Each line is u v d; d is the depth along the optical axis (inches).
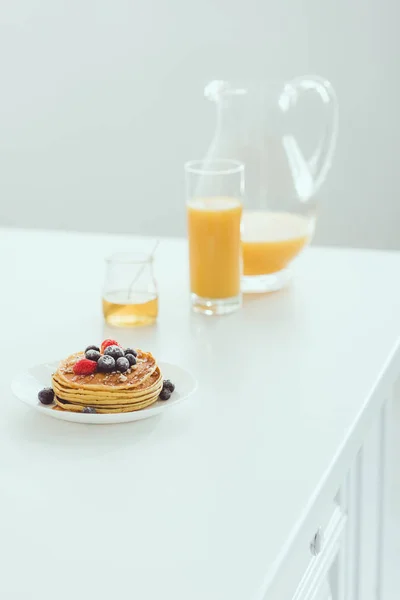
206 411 49.9
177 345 56.0
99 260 68.6
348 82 110.3
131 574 40.9
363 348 55.5
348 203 114.5
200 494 44.5
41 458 46.6
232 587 40.4
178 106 119.1
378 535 61.6
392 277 65.7
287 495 44.4
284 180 62.0
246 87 61.4
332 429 48.4
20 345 55.8
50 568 41.2
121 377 49.4
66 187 128.0
